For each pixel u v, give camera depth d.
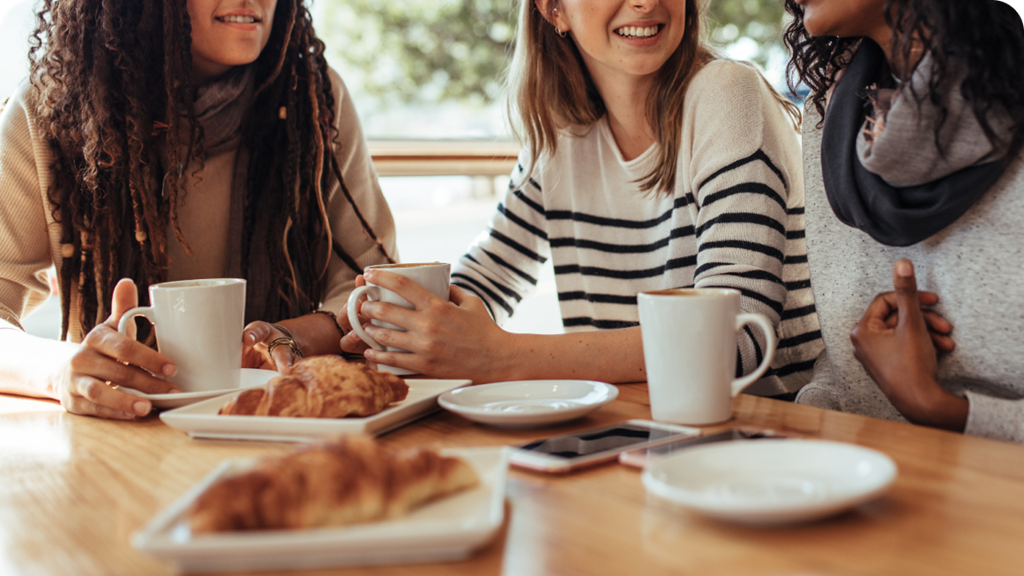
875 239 0.92
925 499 0.51
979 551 0.43
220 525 0.42
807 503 0.43
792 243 1.34
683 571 0.41
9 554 0.47
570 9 1.27
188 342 0.85
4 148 1.31
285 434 0.69
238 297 0.89
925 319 0.89
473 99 3.43
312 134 1.48
